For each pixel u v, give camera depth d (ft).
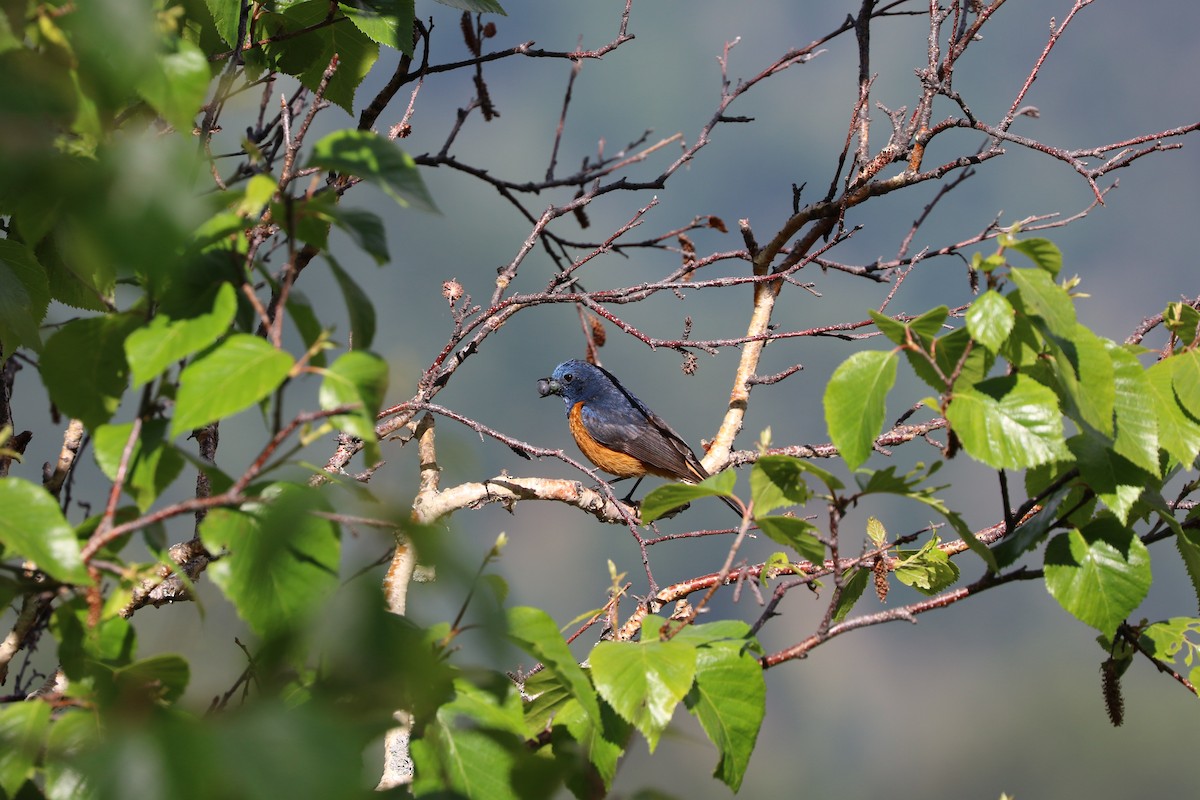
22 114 11.50
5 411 26.99
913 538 23.65
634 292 32.35
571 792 19.38
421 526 14.28
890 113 37.04
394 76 35.32
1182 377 20.68
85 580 14.60
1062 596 20.52
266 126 31.24
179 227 11.55
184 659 15.56
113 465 15.80
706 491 20.53
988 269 19.21
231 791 10.28
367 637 15.39
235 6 26.43
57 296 25.45
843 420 19.19
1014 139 34.27
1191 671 22.07
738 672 19.94
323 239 16.07
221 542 15.42
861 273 33.94
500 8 31.17
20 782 14.12
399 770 20.58
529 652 17.89
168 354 14.67
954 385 19.65
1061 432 18.71
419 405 29.27
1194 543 22.20
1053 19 35.06
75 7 13.41
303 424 14.34
